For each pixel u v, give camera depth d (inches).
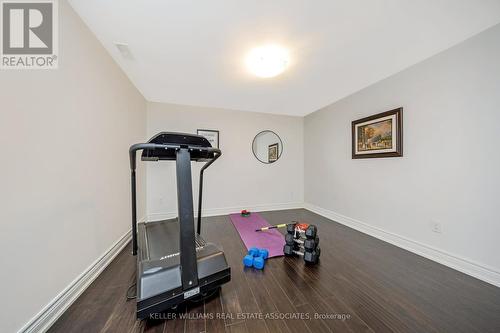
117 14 50.8
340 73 84.9
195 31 57.6
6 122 33.9
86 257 55.8
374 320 44.3
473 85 60.9
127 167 86.4
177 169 51.0
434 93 71.4
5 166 33.5
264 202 151.6
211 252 55.4
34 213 38.9
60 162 46.0
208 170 136.1
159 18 52.2
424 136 74.9
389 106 88.8
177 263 49.1
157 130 124.0
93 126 59.7
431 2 47.6
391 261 72.0
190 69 80.9
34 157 39.1
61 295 45.3
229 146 141.0
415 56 72.1
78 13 50.7
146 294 41.6
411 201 80.0
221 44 64.1
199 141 54.7
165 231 80.4
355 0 46.7
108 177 69.2
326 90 104.3
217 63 76.2
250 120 146.4
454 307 48.3
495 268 56.7
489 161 57.8
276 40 62.2
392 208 88.3
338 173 123.5
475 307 48.3
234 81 93.0
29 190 37.9
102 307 47.6
